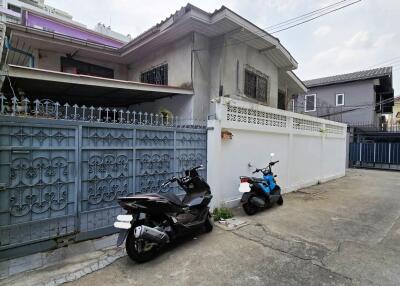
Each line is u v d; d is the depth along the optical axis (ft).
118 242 9.95
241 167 19.49
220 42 22.67
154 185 14.76
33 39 22.25
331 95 61.41
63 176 11.38
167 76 24.63
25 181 10.41
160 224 11.51
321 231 14.57
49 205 11.02
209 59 23.32
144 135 14.24
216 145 17.13
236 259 11.05
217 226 15.02
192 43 21.80
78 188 11.80
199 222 13.12
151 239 10.40
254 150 20.66
